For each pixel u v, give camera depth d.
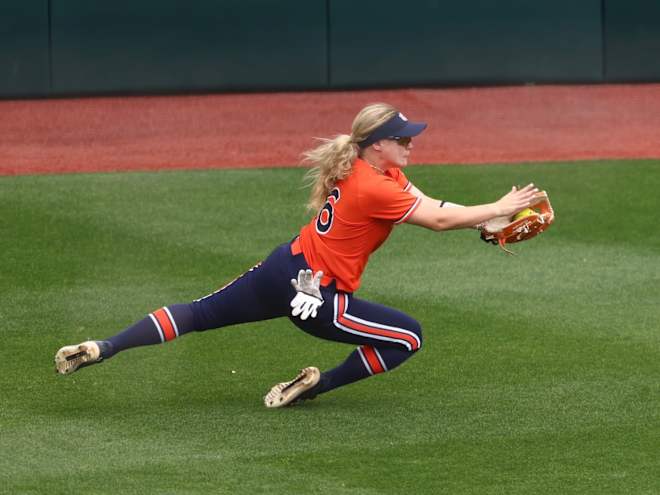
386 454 19.12
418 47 66.94
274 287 20.41
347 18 66.38
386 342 20.78
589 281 30.69
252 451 19.27
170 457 19.00
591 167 46.16
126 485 17.88
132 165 47.44
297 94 66.25
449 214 20.06
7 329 26.58
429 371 23.66
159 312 20.64
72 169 46.47
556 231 36.25
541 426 20.44
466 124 57.22
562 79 67.62
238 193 41.38
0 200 39.84
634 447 19.41
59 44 65.00
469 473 18.33
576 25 67.06
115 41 65.44
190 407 21.52
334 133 55.62
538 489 17.72
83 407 21.48
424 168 46.44
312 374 21.27
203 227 36.56
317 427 20.42
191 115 60.25
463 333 26.28
